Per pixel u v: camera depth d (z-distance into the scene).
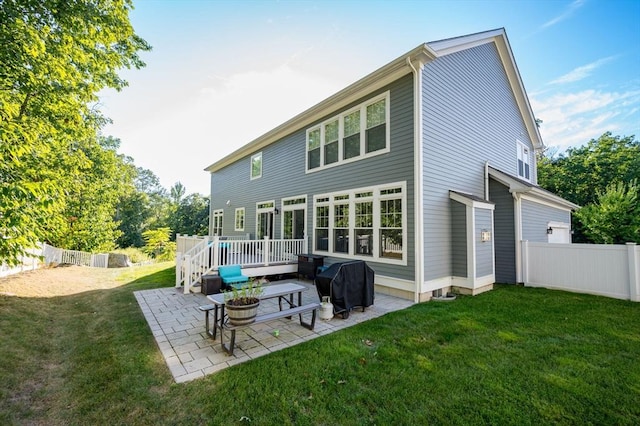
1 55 5.31
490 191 9.05
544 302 6.22
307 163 10.12
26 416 2.55
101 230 19.06
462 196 7.13
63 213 16.00
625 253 6.52
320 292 5.52
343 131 8.67
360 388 2.96
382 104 7.54
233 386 2.97
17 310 5.36
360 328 4.68
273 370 3.30
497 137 10.02
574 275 7.29
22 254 4.86
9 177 5.52
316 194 9.60
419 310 5.65
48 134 7.04
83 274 11.16
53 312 5.79
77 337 4.42
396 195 7.04
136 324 4.86
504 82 10.58
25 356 3.66
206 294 6.75
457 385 3.01
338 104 8.63
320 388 2.95
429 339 4.21
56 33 6.13
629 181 17.69
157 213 41.84
